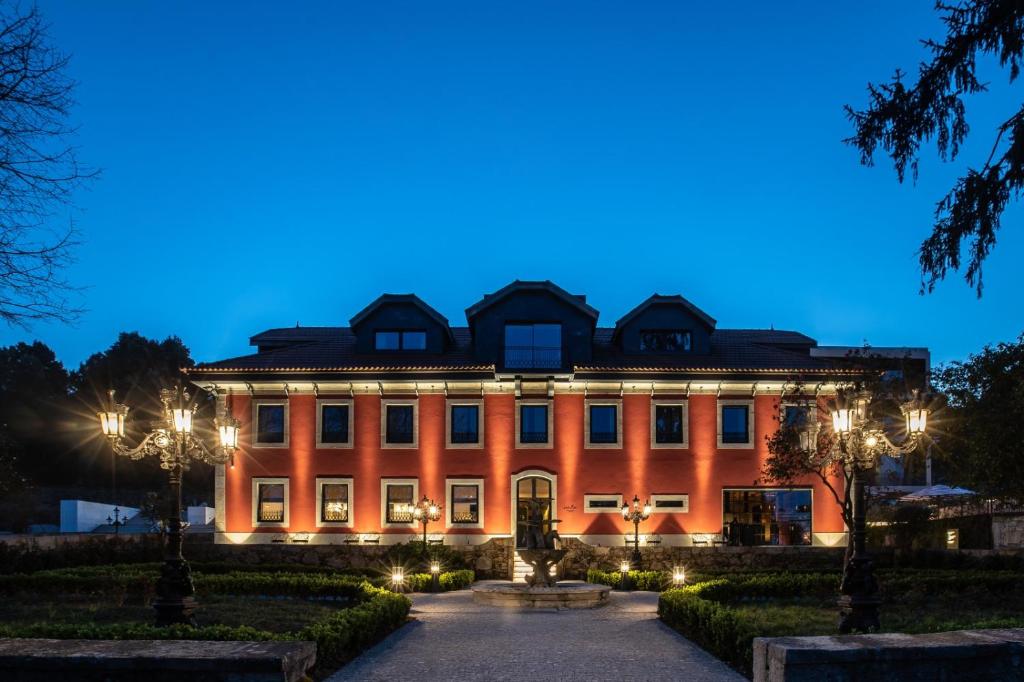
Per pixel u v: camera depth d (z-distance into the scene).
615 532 35.75
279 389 36.31
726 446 36.03
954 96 15.96
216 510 35.91
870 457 16.94
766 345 40.59
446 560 33.31
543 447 36.12
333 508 36.06
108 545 32.62
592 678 12.91
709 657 14.86
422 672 13.48
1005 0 14.80
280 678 8.50
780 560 32.97
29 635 11.33
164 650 8.78
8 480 44.19
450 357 37.88
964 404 24.83
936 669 8.99
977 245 15.64
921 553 31.50
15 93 13.00
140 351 75.94
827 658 8.83
